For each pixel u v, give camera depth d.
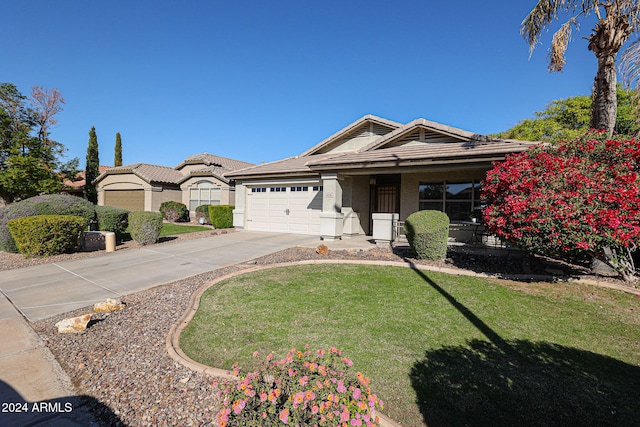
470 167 9.24
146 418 2.81
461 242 10.39
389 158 10.16
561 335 4.32
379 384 3.24
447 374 3.41
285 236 13.70
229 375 3.38
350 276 7.11
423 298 5.73
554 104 23.91
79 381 3.39
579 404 2.93
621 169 5.97
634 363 3.64
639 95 7.42
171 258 9.62
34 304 5.83
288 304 5.49
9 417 2.81
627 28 7.20
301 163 15.16
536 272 7.32
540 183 6.19
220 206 17.97
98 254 10.39
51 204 11.77
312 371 2.35
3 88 20.05
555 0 8.17
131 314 5.24
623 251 6.50
